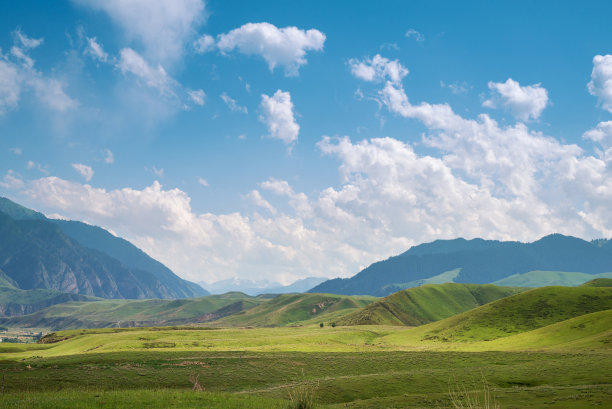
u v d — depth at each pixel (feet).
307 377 240.12
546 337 337.11
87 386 212.64
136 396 128.98
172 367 260.42
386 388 190.29
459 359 266.16
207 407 113.29
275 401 129.90
